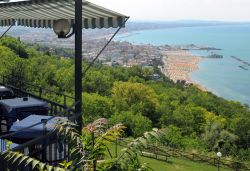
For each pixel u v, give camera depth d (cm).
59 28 565
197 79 19350
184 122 7344
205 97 9238
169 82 11338
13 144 473
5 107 643
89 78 7238
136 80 9169
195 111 7488
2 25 998
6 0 676
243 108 8944
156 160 2758
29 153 439
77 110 520
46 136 369
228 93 16788
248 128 6406
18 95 869
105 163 355
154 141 351
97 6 579
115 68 9244
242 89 17862
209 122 6538
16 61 4091
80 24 519
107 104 5947
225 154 5503
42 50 6612
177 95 9094
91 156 362
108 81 7569
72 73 4959
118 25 595
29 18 853
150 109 7475
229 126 6950
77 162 358
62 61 5716
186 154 3047
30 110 636
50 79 4866
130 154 345
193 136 6575
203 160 3012
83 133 398
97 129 380
